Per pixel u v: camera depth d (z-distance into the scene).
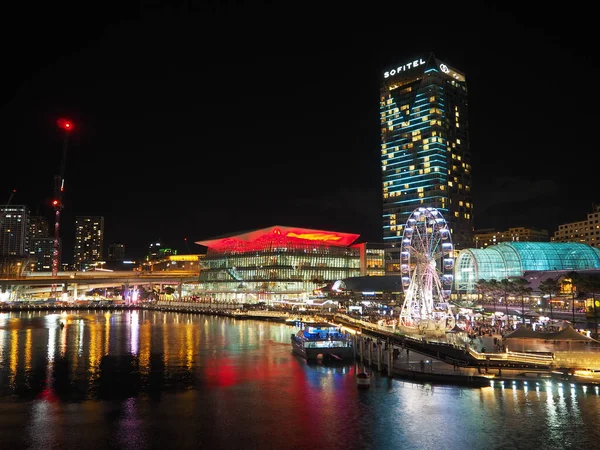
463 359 64.19
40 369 73.62
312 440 43.19
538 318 105.38
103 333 121.94
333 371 70.56
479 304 155.75
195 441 43.22
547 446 41.16
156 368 74.19
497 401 52.06
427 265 96.88
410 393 56.19
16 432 45.31
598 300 111.62
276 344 100.06
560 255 173.25
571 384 56.00
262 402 54.78
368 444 42.16
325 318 129.62
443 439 42.88
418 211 102.38
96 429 46.19
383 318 116.56
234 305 191.38
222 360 80.81
